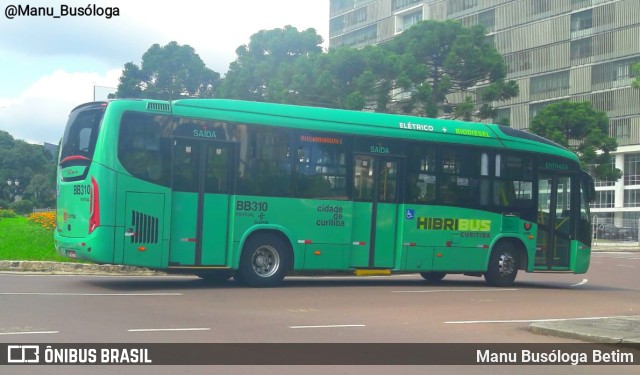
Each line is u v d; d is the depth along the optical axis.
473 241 17.66
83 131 14.48
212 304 12.22
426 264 17.00
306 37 50.12
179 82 52.78
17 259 18.44
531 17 69.50
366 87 39.59
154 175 14.24
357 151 16.30
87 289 13.85
